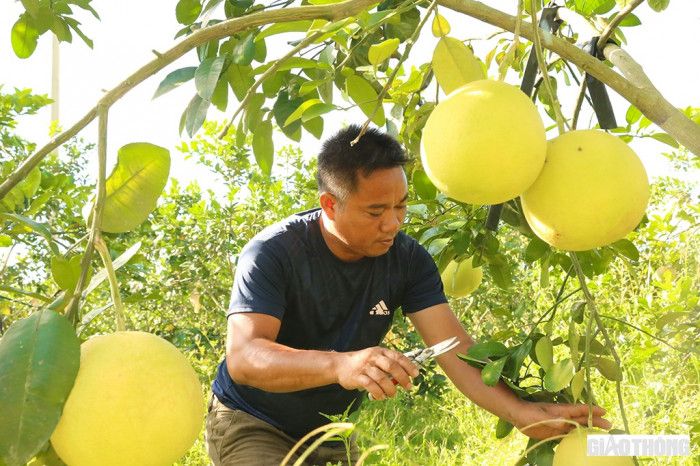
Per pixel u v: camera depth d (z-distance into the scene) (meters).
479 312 6.64
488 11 1.57
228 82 2.37
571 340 1.93
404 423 5.49
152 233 6.81
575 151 1.40
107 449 1.06
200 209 6.69
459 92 1.39
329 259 2.55
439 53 1.71
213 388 2.82
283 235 2.54
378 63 1.76
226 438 2.68
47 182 4.30
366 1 1.53
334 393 2.66
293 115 1.94
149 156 1.32
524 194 1.46
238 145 2.46
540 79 2.27
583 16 1.91
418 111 2.63
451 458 4.55
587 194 1.37
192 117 2.15
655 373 4.02
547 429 1.96
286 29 1.97
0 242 2.18
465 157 1.32
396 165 2.32
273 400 2.63
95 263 3.86
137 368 1.09
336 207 2.37
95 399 1.06
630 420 3.89
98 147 1.21
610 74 1.59
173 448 1.10
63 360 1.05
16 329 1.08
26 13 3.03
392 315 2.78
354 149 2.28
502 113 1.32
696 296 3.28
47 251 5.57
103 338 1.12
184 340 6.53
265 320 2.40
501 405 2.12
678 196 5.36
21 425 1.01
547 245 2.59
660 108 1.59
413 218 3.56
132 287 6.29
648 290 4.64
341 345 2.68
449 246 3.12
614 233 1.42
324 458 2.77
